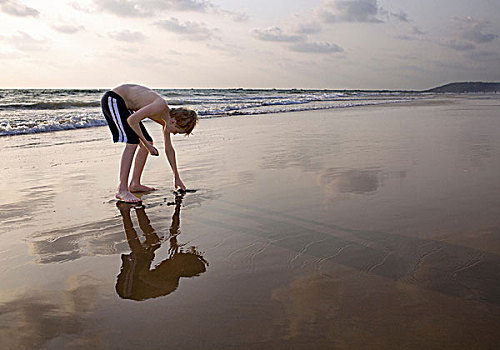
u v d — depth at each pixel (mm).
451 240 2160
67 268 1882
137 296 1611
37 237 2307
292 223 2492
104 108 3232
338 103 20750
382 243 2137
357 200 2971
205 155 5148
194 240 2240
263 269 1852
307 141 6398
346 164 4406
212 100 22047
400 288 1647
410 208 2750
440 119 10406
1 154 5414
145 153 3412
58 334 1347
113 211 2840
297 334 1335
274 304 1534
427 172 3922
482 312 1457
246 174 3982
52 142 6645
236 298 1584
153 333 1349
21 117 10375
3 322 1418
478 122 9461
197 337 1324
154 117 3334
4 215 2736
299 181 3633
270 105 18438
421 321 1402
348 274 1784
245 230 2387
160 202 3053
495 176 3719
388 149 5449
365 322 1401
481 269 1811
